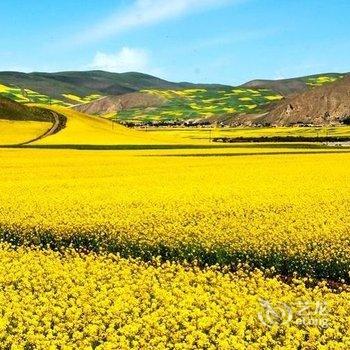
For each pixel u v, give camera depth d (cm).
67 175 4578
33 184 3781
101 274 1636
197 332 1205
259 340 1173
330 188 3303
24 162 5922
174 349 1179
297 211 2497
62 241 2211
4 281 1608
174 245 2000
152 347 1170
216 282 1602
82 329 1304
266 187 3378
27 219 2367
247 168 4969
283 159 6044
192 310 1360
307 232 2039
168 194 3062
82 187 3556
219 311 1320
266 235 2009
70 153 7219
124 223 2255
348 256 1817
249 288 1523
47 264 1772
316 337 1198
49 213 2495
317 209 2544
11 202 2806
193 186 3503
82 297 1436
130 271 1705
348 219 2302
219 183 3694
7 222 2361
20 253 1942
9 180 4181
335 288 1728
